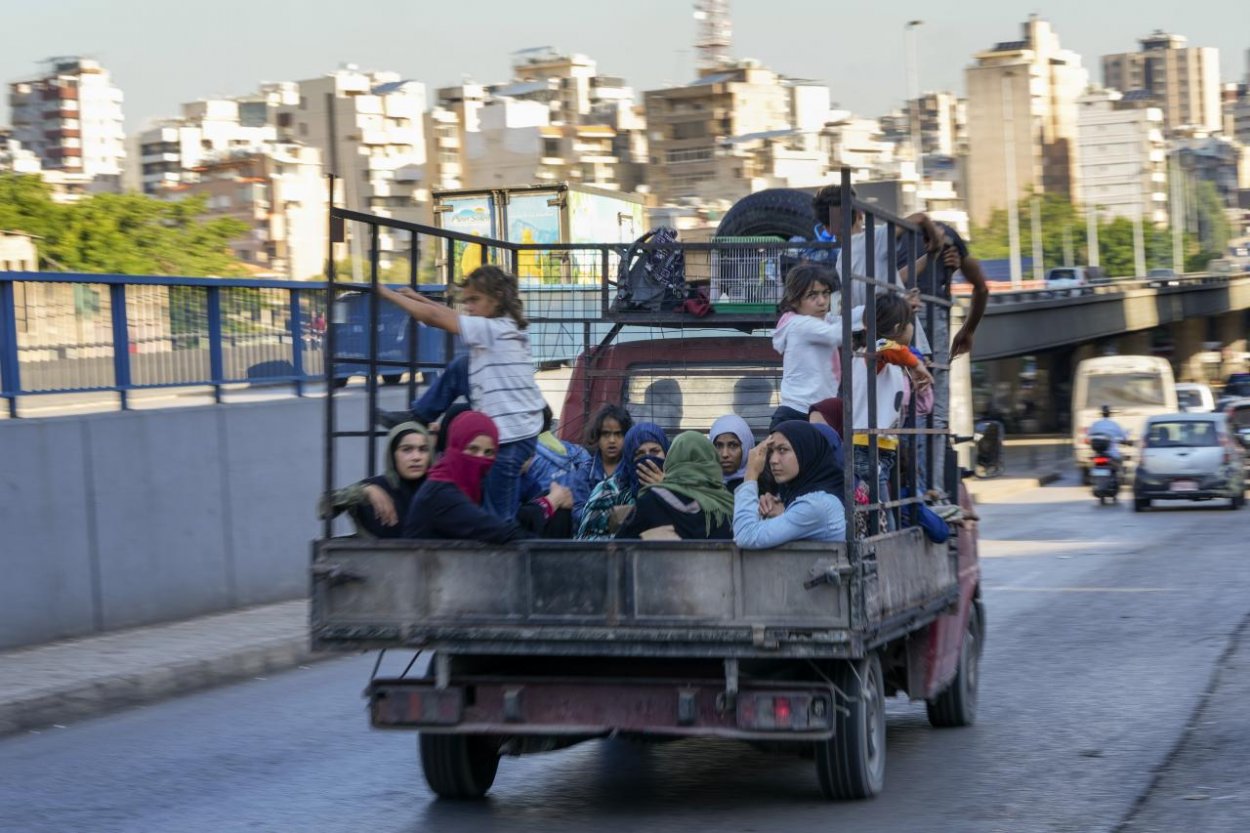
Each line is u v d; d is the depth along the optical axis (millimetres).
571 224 32812
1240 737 10055
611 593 7402
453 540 7688
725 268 10914
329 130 30047
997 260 152875
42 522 14703
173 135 199500
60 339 15312
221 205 146125
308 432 18672
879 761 8508
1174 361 116125
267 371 18375
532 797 8797
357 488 8070
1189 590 19344
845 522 7258
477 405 8469
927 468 9328
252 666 14273
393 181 177625
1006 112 145875
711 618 7270
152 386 16500
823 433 7586
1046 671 13188
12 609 14297
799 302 8719
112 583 15539
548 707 7695
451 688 7738
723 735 7473
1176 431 37812
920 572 8477
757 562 7227
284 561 18266
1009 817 7941
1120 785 8695
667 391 11141
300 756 10242
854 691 8133
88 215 57219
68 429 15062
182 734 11242
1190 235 185750
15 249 50250
